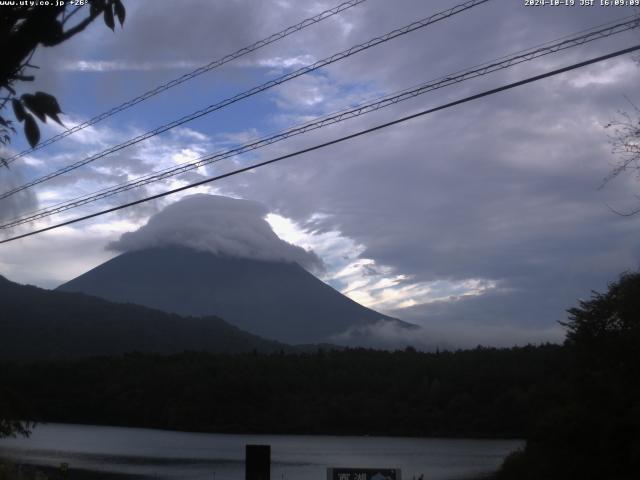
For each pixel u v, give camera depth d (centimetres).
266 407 16525
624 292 3412
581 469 3291
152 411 16300
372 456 10712
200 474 8144
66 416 16100
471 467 9012
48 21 400
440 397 15562
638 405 3081
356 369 17500
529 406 4306
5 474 2539
